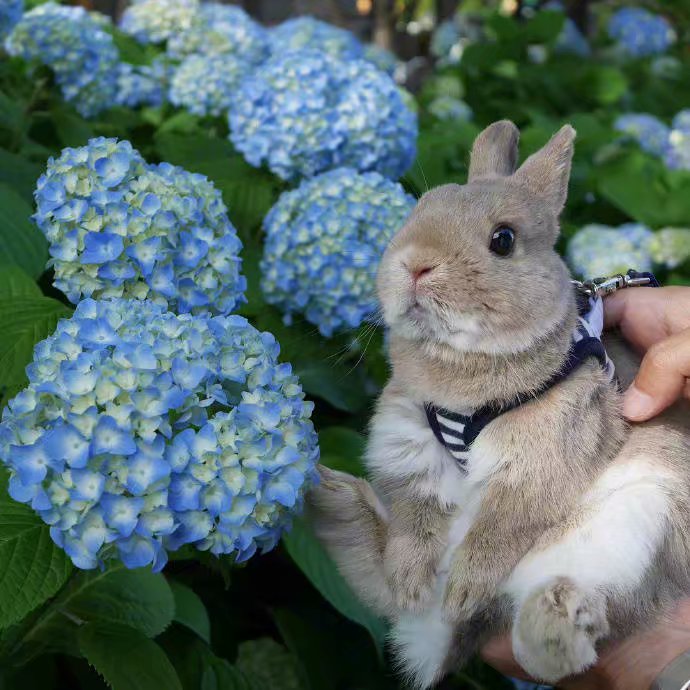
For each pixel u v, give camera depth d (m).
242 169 0.74
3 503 0.40
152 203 0.47
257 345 0.41
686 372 0.44
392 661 0.53
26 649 0.45
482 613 0.44
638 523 0.42
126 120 0.89
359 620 0.54
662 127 1.07
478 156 0.53
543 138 0.97
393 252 0.44
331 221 0.62
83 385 0.35
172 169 0.51
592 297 0.51
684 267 0.87
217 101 0.84
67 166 0.47
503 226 0.44
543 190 0.48
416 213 0.46
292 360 0.65
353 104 0.70
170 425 0.37
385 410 0.47
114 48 0.84
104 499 0.35
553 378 0.43
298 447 0.39
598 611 0.40
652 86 1.49
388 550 0.46
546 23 1.39
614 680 0.44
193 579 0.60
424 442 0.46
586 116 1.08
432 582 0.45
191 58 0.86
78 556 0.35
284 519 0.39
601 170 0.99
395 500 0.46
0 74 0.81
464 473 0.45
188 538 0.36
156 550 0.35
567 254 0.86
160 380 0.36
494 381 0.43
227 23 0.98
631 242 0.84
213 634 0.61
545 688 0.65
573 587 0.40
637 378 0.46
